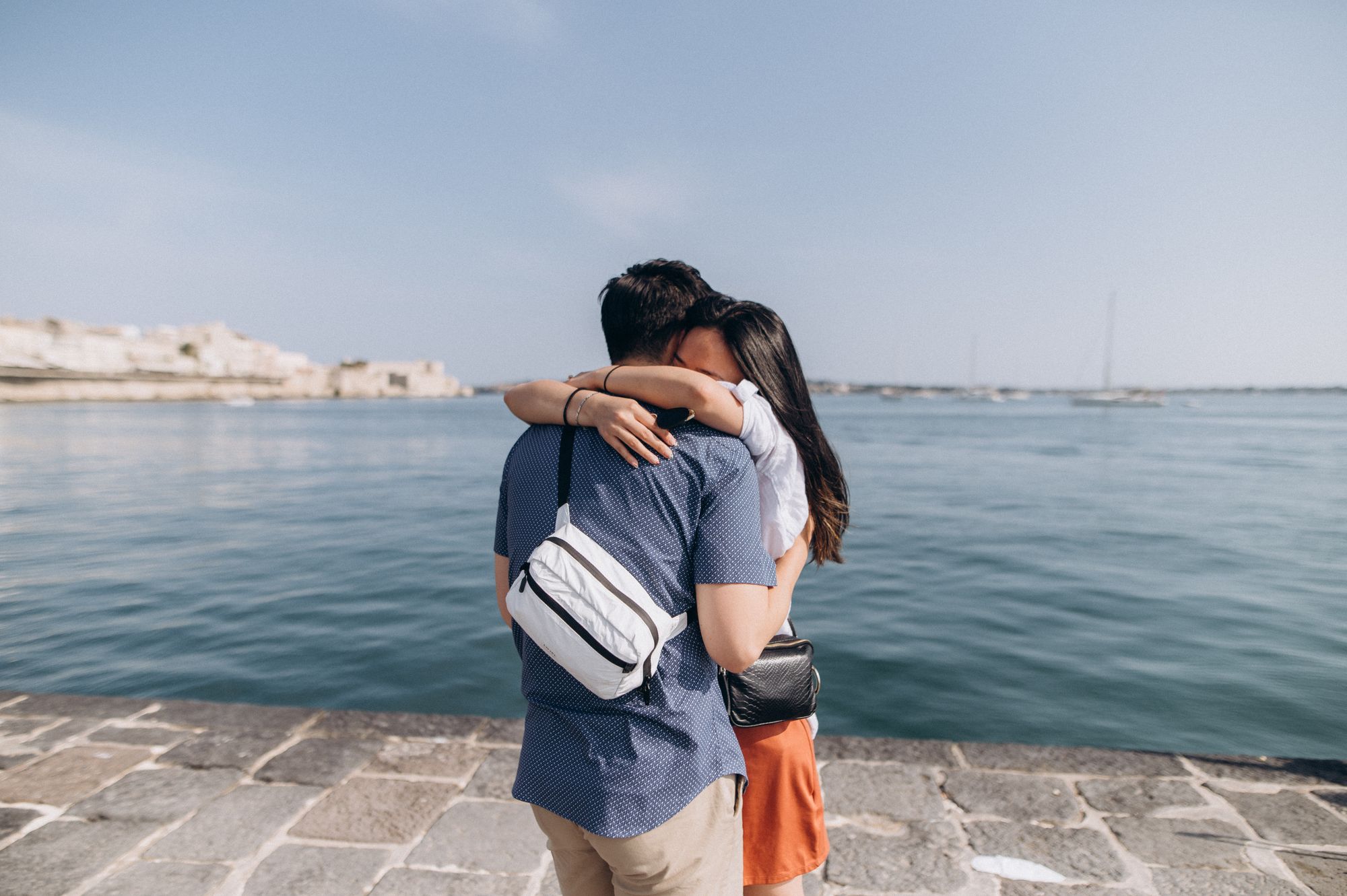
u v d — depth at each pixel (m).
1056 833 2.30
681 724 1.01
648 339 1.20
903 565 9.41
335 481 19.94
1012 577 8.77
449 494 17.05
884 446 35.59
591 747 1.00
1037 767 2.71
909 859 2.18
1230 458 27.94
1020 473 22.27
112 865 2.16
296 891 2.04
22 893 2.02
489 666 5.84
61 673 5.71
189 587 8.32
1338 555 10.00
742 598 0.98
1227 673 5.62
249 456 28.08
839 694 5.23
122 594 8.04
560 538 1.00
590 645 0.94
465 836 2.31
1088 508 14.72
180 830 2.34
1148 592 8.07
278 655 6.07
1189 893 2.02
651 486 1.00
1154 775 2.65
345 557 9.90
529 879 2.10
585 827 1.00
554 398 1.11
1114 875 2.10
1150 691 5.28
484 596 7.90
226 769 2.72
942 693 5.24
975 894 2.02
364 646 6.31
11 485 18.64
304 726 3.09
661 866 1.00
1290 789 2.54
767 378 1.21
